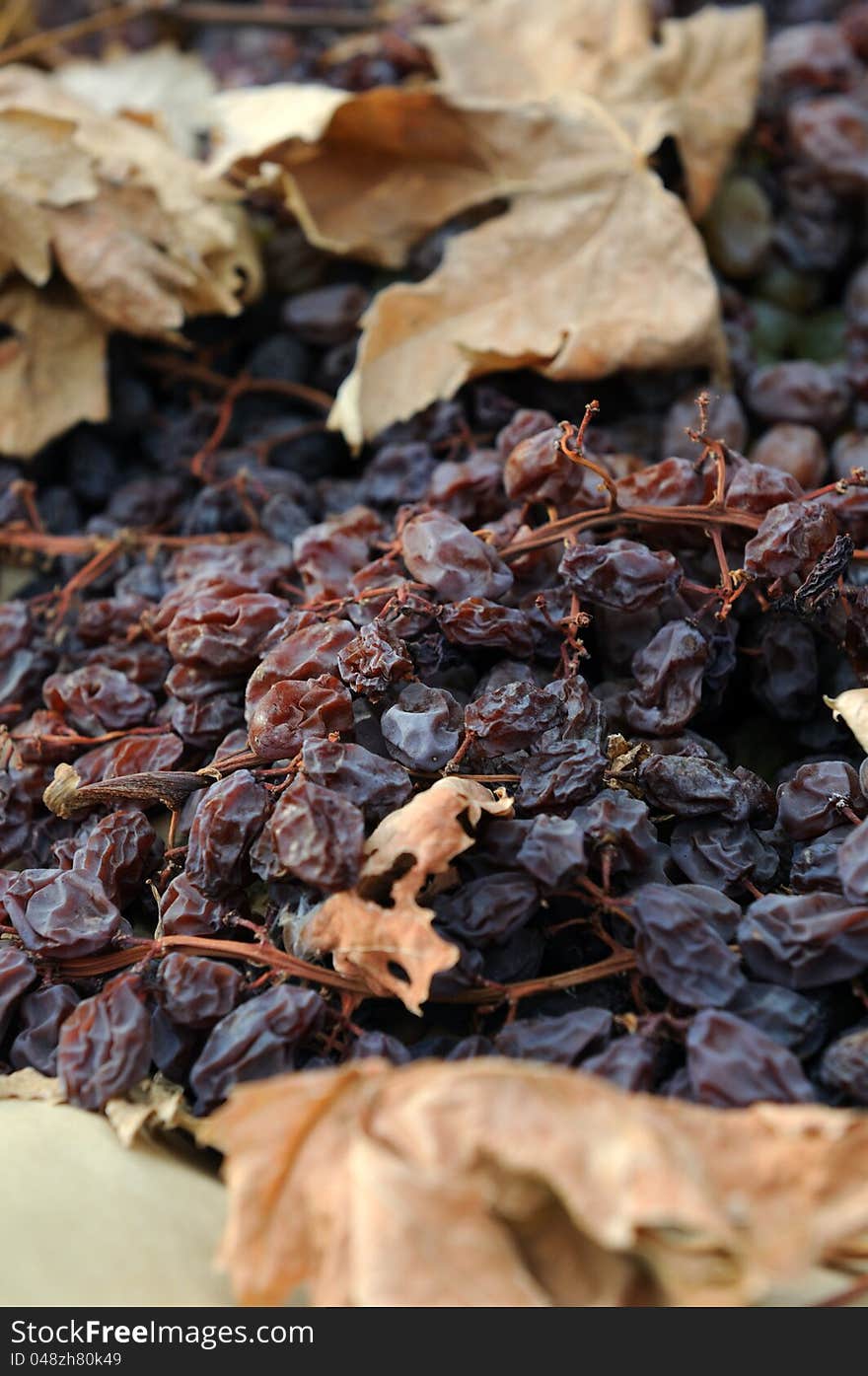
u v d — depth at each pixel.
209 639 0.38
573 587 0.37
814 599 0.37
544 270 0.43
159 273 0.45
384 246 0.46
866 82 0.48
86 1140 0.34
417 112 0.44
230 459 0.45
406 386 0.43
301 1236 0.32
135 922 0.37
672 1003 0.34
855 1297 0.32
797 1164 0.31
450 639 0.37
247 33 0.59
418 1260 0.31
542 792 0.35
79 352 0.45
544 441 0.38
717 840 0.36
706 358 0.43
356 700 0.37
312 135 0.44
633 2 0.47
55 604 0.43
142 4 0.55
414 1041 0.35
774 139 0.48
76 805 0.38
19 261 0.44
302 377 0.47
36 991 0.36
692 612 0.38
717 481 0.38
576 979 0.35
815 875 0.35
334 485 0.44
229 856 0.36
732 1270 0.31
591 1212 0.31
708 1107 0.33
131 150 0.46
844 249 0.47
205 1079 0.34
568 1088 0.31
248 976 0.35
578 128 0.44
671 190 0.46
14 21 0.58
